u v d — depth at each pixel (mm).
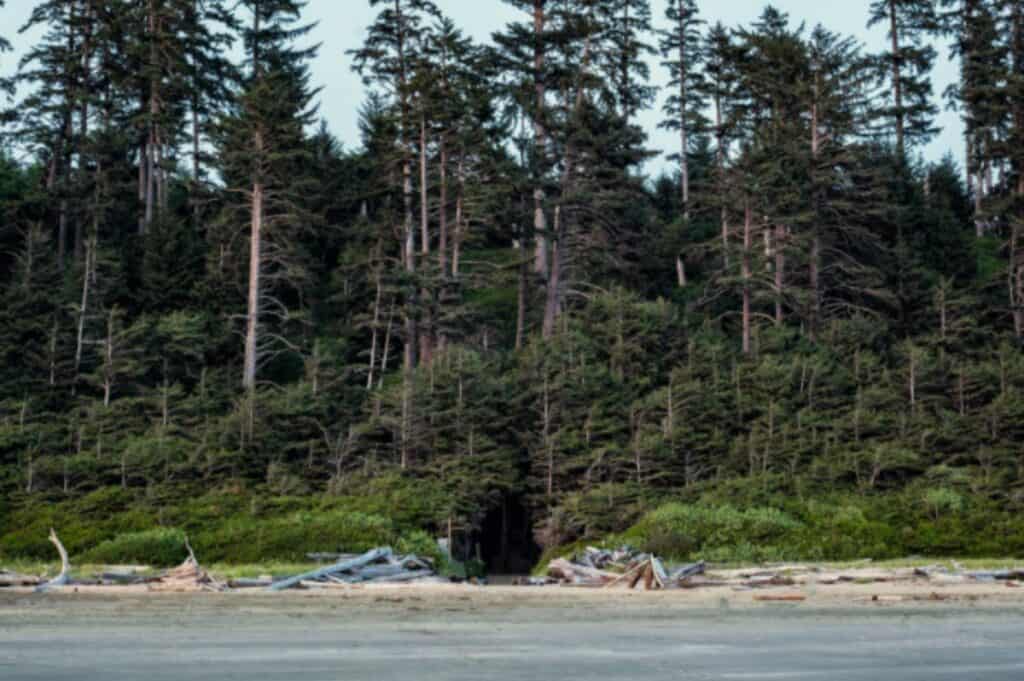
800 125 55469
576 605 18844
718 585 23641
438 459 37719
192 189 50000
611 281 52531
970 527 32875
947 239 57844
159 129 57375
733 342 47938
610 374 42312
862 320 48312
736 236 55812
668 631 13930
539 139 52344
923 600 20250
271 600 19594
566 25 54125
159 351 44688
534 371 41906
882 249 54312
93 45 59125
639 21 64250
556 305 49656
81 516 33656
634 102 57188
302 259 51062
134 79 57688
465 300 57656
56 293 46250
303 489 36469
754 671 9734
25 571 26156
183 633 13055
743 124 58438
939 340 46344
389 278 46875
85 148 53562
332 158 61875
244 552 29891
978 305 50781
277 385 43406
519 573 37719
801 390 41875
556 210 52156
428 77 49938
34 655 10555
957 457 38125
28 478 35688
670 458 37719
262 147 47438
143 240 52969
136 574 24812
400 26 54844
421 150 52406
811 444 38312
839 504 35000
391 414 39969
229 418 39219
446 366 40938
